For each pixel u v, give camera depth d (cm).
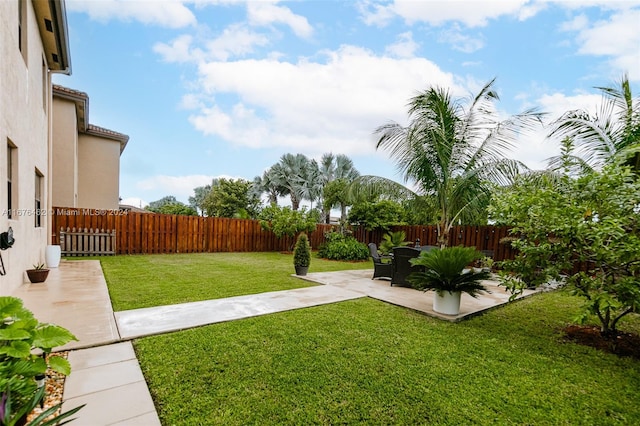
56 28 696
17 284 536
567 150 446
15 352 194
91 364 293
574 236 398
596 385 299
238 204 2448
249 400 248
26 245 596
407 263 696
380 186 900
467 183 746
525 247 438
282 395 258
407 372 308
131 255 1107
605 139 544
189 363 302
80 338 344
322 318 456
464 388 284
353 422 229
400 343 379
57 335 225
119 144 1484
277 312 474
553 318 523
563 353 373
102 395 245
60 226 1009
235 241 1417
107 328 377
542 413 251
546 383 300
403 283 702
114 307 461
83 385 257
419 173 793
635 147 427
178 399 245
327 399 255
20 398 185
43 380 214
